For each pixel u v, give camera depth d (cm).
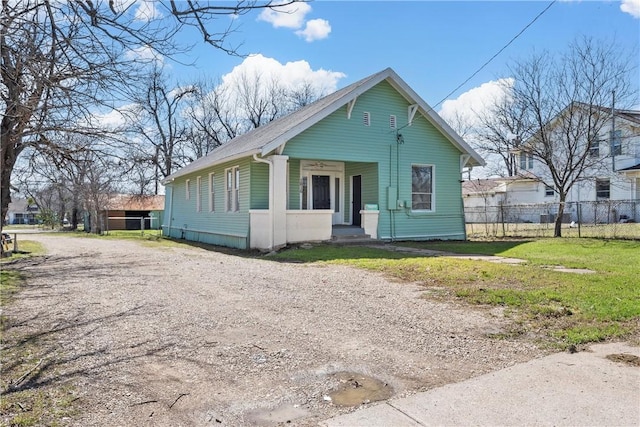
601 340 441
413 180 1612
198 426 278
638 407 296
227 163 1652
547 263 961
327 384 344
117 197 3878
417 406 302
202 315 560
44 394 322
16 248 1572
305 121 1341
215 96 3647
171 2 341
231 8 339
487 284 715
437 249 1293
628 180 2288
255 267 1009
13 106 425
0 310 595
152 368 377
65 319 545
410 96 1552
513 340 446
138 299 664
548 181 2631
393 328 494
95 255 1387
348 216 1684
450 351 417
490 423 277
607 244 1324
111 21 348
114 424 278
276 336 467
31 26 364
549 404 301
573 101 1742
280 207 1330
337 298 654
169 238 2344
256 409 301
